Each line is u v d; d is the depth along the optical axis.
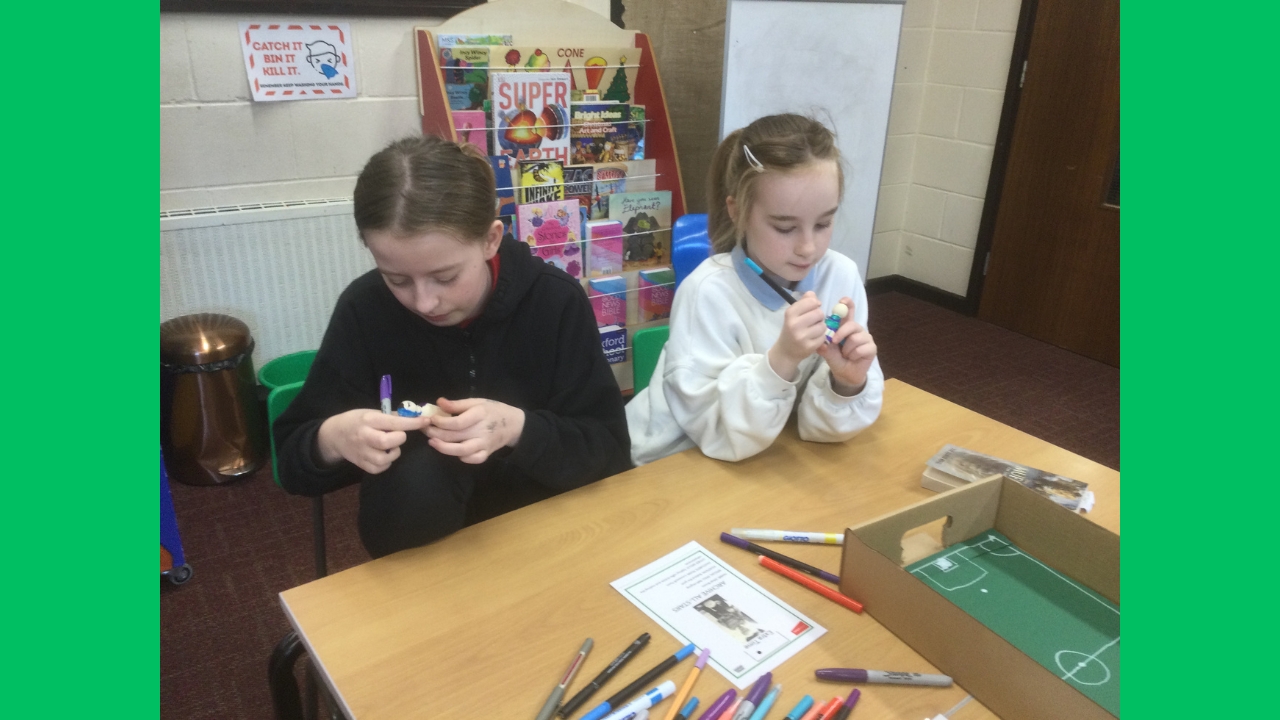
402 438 0.88
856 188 2.90
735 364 1.14
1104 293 3.20
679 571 0.89
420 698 0.71
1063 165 3.23
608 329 2.42
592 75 2.38
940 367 3.19
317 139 2.43
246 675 1.61
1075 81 3.12
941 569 0.85
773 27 2.45
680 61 2.59
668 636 0.79
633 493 1.04
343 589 0.85
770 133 1.11
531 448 0.99
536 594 0.85
